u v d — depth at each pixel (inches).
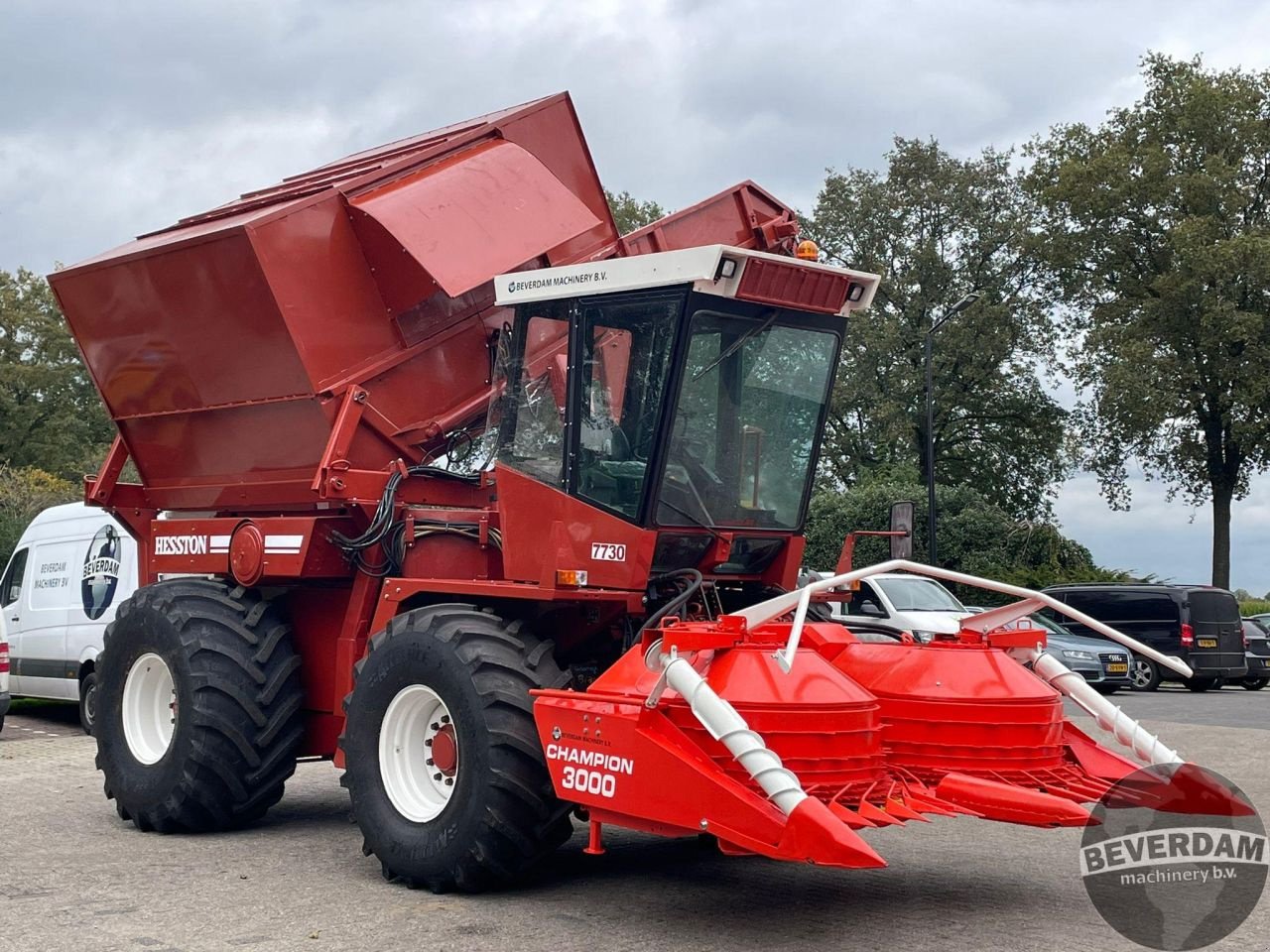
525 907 223.9
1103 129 1612.9
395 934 205.2
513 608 264.1
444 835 230.4
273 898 231.6
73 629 556.1
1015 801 202.1
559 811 227.3
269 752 300.7
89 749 488.1
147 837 298.2
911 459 1637.6
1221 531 1549.0
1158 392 1416.1
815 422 269.0
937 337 1699.1
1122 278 1587.1
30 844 289.1
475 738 227.8
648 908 222.8
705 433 249.8
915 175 1756.9
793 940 200.8
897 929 207.8
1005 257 1750.7
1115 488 1605.6
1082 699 241.3
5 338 2064.5
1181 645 930.7
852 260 1759.4
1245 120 1505.9
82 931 207.5
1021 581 1232.8
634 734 206.5
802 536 272.4
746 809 189.5
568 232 305.4
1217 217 1467.8
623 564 244.1
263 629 304.8
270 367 293.9
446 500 305.1
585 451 252.5
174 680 298.5
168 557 333.1
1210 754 461.7
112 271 315.0
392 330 298.7
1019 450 1784.0
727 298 243.3
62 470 2031.3
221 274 289.6
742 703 201.3
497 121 319.0
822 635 251.9
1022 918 214.8
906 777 222.7
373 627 274.4
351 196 293.0
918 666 236.8
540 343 265.1
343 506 293.3
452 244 288.4
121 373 333.7
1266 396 1424.7
